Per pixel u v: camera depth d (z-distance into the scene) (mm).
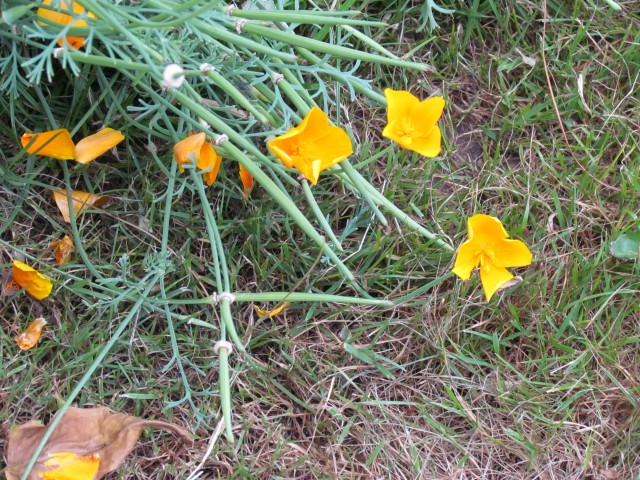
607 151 492
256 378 431
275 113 400
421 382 445
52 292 420
